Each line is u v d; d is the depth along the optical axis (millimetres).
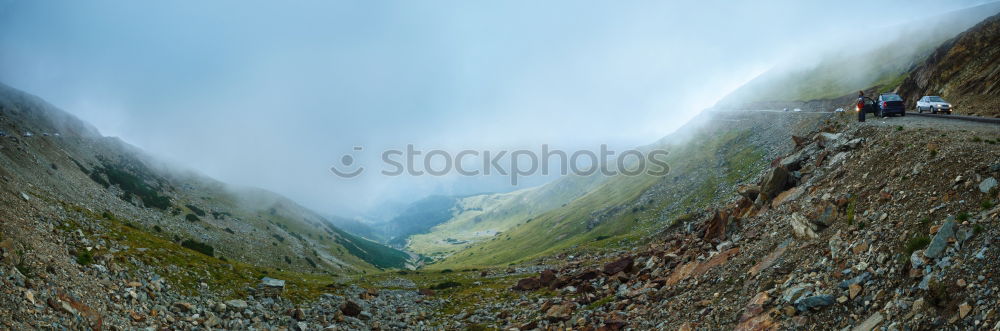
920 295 17500
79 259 32875
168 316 32219
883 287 19391
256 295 46406
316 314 44188
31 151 108750
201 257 56781
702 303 28141
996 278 15516
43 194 57375
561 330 33531
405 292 65812
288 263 148750
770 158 123250
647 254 52875
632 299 35750
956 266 17094
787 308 21688
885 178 28297
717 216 45344
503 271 100812
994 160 22297
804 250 27094
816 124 125062
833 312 20125
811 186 37875
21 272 25469
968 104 63344
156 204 140500
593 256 97688
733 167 138625
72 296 26656
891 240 21422
